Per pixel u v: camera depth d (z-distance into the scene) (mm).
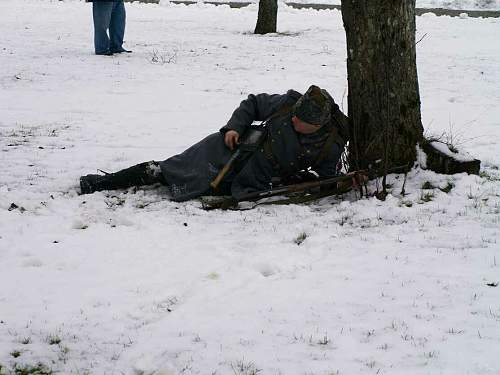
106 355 3791
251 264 4914
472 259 4941
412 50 6512
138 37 18391
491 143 8742
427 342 3783
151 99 11227
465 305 4227
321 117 5945
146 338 3947
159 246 5270
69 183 6930
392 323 4012
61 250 5191
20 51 15578
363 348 3754
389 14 6375
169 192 6625
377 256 5043
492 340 3781
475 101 11445
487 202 6145
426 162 6668
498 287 4480
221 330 4004
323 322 4066
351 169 6762
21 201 6273
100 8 15188
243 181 6320
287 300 4371
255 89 12094
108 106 10703
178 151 8320
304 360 3646
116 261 5008
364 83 6539
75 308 4305
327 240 5340
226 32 19953
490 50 16984
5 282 4672
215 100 11219
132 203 6332
